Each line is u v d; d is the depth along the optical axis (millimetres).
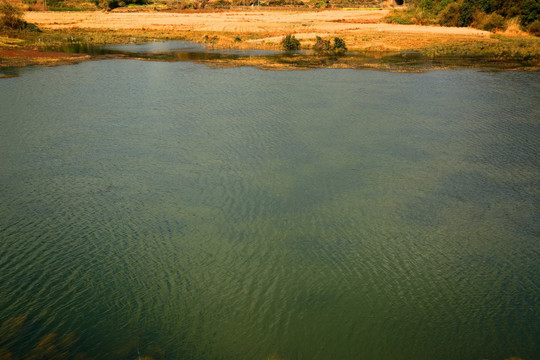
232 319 14648
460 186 23156
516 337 13984
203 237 18891
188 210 20844
